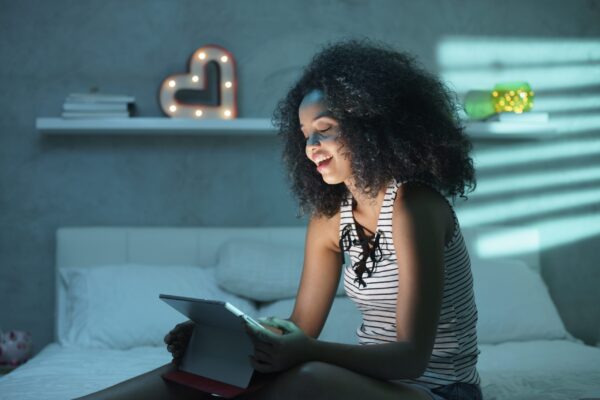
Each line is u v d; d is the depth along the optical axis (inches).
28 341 118.3
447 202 57.9
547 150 142.4
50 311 132.1
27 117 132.1
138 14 134.4
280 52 136.6
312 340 51.1
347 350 51.1
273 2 136.8
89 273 118.2
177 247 130.0
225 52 131.8
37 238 132.2
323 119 58.2
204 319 53.6
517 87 135.6
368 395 49.3
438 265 54.1
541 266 142.3
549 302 123.9
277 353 48.9
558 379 82.6
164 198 134.3
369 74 58.1
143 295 114.0
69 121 126.3
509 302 119.6
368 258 60.0
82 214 132.8
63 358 98.0
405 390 52.1
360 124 57.8
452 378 57.1
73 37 133.3
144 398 52.8
